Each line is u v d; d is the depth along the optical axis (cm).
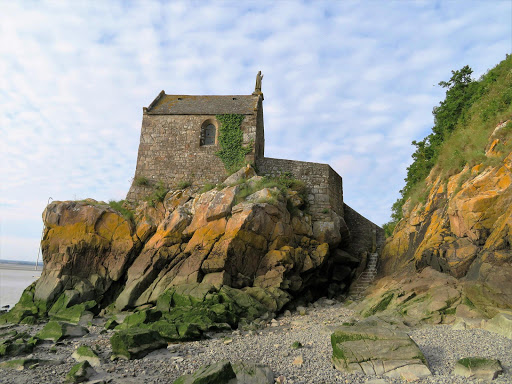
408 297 1338
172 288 1739
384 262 2189
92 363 994
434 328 1068
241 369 777
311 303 2089
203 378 690
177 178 2461
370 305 1523
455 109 2167
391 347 804
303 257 1964
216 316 1459
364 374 773
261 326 1472
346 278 2345
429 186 1911
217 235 1847
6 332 1478
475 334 950
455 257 1325
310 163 2466
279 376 778
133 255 2075
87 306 1856
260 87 2880
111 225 2116
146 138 2569
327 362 872
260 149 2700
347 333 856
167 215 2248
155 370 919
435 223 1582
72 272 2034
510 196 1216
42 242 2083
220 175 2433
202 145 2531
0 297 3195
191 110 2612
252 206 1834
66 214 2098
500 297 1073
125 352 1029
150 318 1452
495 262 1146
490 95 1756
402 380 729
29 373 927
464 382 688
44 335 1352
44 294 1930
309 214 2242
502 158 1293
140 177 2448
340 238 2228
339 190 2605
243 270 1817
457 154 1638
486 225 1265
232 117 2534
